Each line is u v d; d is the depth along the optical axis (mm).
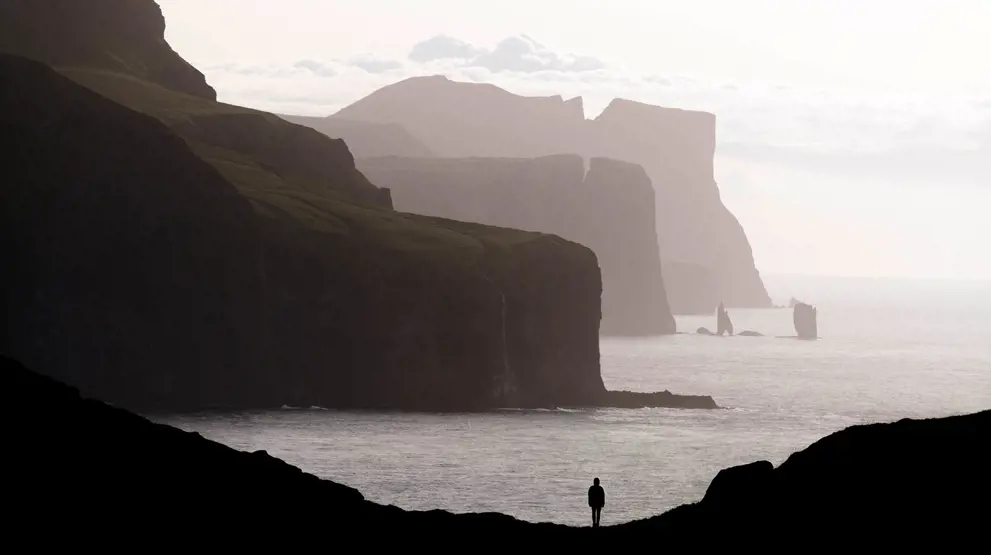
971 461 107312
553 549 109062
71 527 96688
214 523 103688
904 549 96062
